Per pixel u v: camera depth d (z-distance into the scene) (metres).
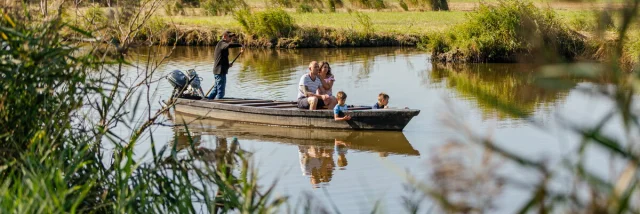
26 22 11.59
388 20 89.00
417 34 73.38
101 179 11.30
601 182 4.80
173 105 13.16
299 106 32.88
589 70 4.45
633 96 4.65
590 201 4.84
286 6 100.25
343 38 72.38
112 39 11.72
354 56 63.03
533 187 4.91
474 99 37.44
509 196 15.85
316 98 32.25
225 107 33.44
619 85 4.66
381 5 105.81
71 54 12.19
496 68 56.31
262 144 28.41
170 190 11.28
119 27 12.30
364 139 29.20
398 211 17.66
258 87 42.97
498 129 28.64
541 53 4.49
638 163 4.61
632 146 4.68
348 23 81.31
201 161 11.58
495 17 60.66
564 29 40.00
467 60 60.25
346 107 31.28
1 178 10.52
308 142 28.83
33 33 11.03
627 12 4.33
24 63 10.73
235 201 10.72
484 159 4.96
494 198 4.98
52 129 11.45
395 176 22.36
